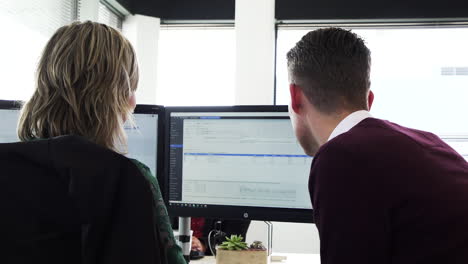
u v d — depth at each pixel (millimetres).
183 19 3918
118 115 753
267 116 1331
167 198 1388
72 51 719
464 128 3738
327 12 3785
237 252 1179
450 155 793
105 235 624
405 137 774
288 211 1332
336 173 726
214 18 3898
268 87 3467
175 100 4035
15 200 618
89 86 712
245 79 3482
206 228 1682
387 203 702
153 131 1374
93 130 719
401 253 710
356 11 3762
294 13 3809
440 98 3771
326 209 720
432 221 690
